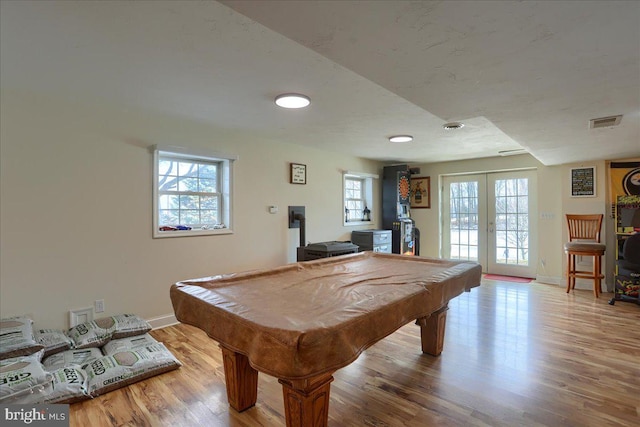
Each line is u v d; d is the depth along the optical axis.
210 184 3.81
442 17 1.14
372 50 1.40
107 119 2.90
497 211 5.79
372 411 1.93
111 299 2.95
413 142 4.35
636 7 1.08
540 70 1.61
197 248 3.51
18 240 2.51
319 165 4.93
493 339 2.98
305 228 4.68
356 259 3.22
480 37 1.29
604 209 4.65
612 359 2.56
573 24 1.19
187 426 1.80
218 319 1.58
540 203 5.22
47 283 2.63
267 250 4.18
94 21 1.56
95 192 2.85
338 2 1.04
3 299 2.45
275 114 3.10
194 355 2.66
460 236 6.20
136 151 3.07
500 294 4.51
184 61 2.00
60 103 2.67
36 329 2.57
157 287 3.23
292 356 1.19
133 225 3.07
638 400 2.01
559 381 2.24
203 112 3.05
